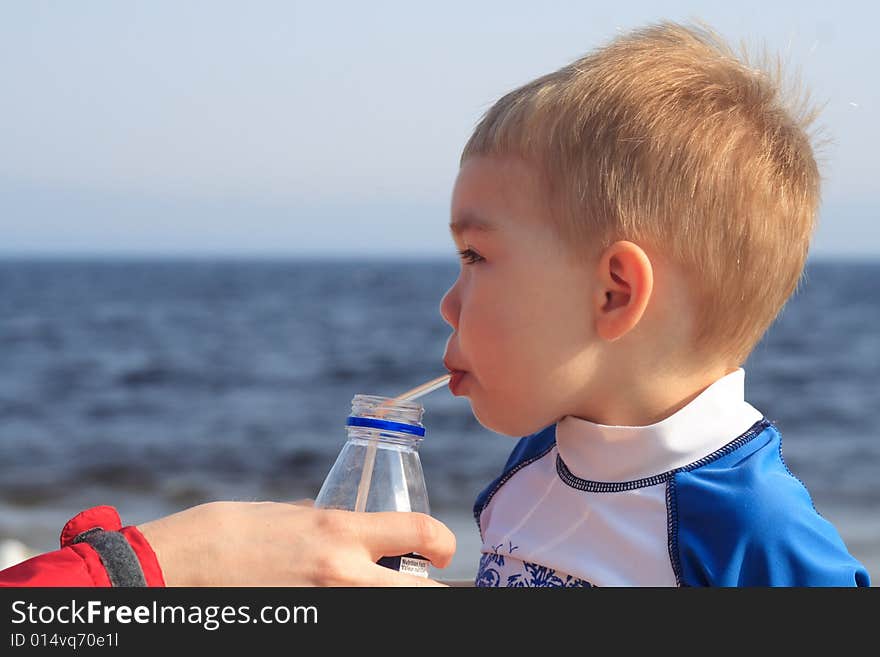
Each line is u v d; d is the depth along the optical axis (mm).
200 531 1369
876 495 12641
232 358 27281
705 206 1723
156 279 70375
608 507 1668
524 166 1767
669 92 1791
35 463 14688
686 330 1731
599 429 1687
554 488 1782
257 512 1401
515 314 1754
